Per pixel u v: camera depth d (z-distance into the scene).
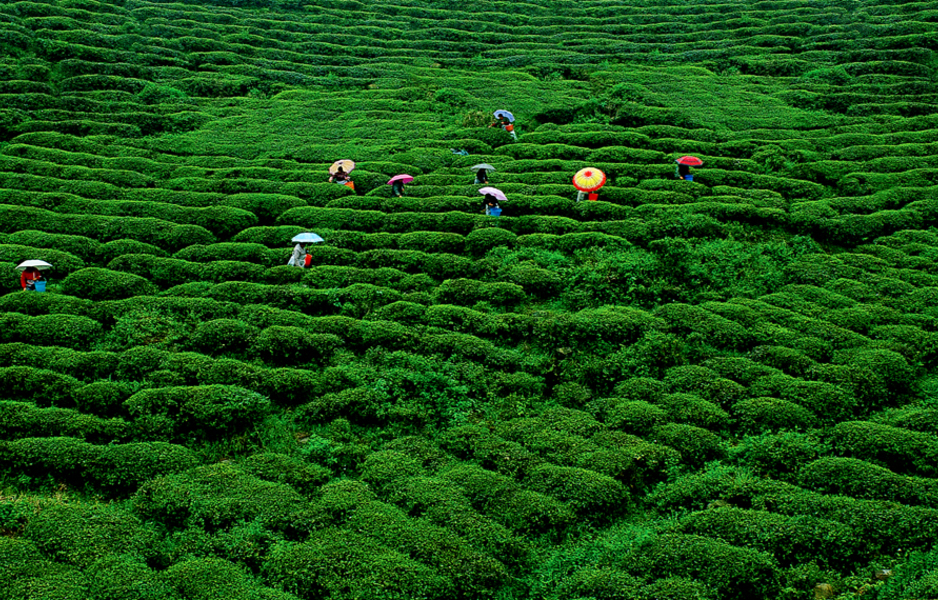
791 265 18.33
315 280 17.62
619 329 15.60
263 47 35.44
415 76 33.19
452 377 14.36
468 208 21.31
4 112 25.70
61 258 17.83
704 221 19.75
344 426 13.26
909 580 9.62
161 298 16.44
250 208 21.39
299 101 30.61
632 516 11.56
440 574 9.87
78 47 30.94
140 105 28.39
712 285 17.98
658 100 29.94
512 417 13.80
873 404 13.59
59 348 14.33
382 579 9.66
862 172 23.22
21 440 11.88
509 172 24.05
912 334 15.11
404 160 24.86
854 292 16.91
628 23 39.56
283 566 9.91
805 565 9.96
